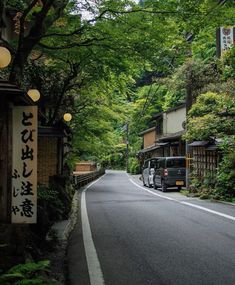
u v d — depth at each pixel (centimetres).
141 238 1004
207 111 2233
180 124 3831
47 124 1470
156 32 1049
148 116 5422
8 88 529
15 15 1140
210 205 1752
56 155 1549
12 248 574
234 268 730
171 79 2395
